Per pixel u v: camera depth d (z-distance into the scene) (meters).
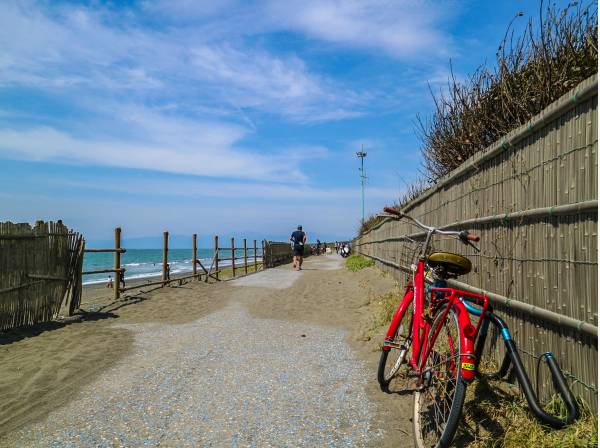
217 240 14.31
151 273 35.88
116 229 9.49
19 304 6.62
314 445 3.04
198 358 5.17
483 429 2.99
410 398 3.76
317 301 9.28
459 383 2.54
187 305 9.02
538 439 2.60
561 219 2.79
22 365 4.90
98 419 3.48
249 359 5.11
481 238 4.09
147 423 3.40
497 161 3.76
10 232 6.45
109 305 8.80
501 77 4.21
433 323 3.08
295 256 19.52
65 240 7.70
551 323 2.91
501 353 3.66
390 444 3.03
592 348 2.50
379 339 5.62
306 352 5.39
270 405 3.72
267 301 9.47
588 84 2.45
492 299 3.73
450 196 5.25
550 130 2.92
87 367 4.84
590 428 2.44
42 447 3.05
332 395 3.91
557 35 3.69
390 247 11.43
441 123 5.82
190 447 3.03
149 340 6.09
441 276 3.28
